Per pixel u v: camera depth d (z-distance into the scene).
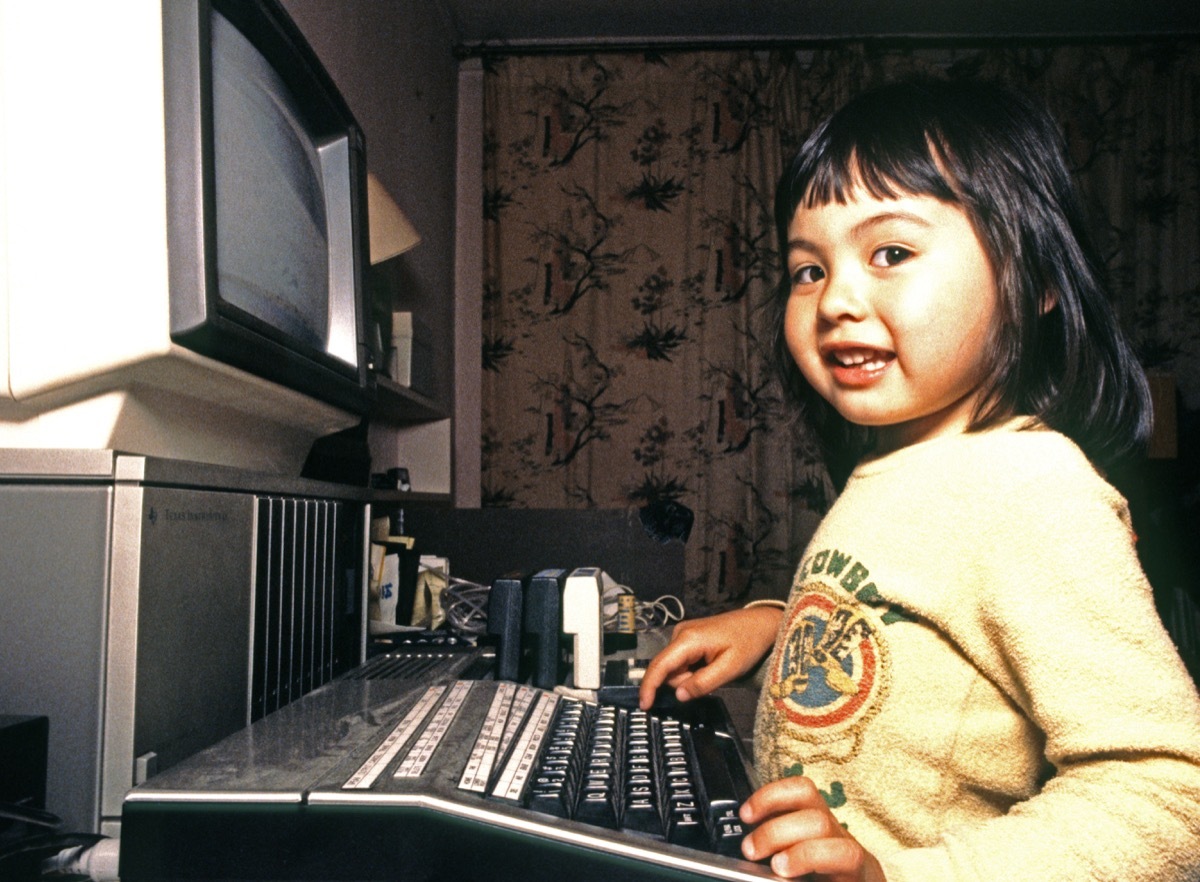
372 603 1.23
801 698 0.59
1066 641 0.47
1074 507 0.50
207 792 0.43
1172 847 0.42
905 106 0.62
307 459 1.05
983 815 0.55
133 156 0.61
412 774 0.46
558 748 0.54
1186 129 3.10
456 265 3.19
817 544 0.65
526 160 3.13
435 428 2.46
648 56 3.15
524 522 2.03
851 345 0.60
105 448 0.61
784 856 0.41
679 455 3.06
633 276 3.10
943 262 0.58
